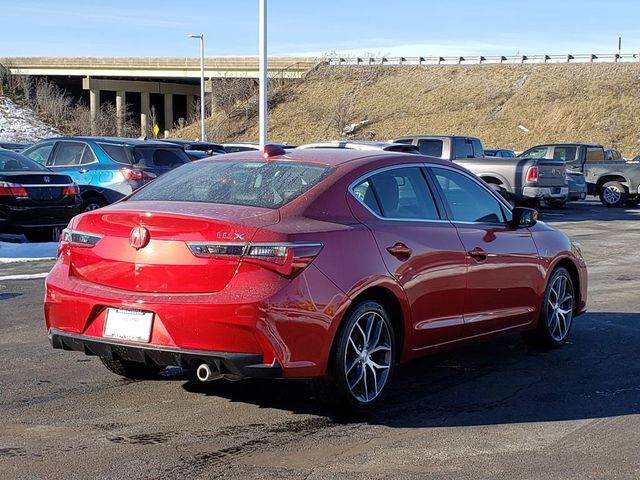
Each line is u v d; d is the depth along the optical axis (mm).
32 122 74688
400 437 5109
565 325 7586
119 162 15992
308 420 5406
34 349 7176
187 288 4988
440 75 77000
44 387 6055
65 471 4449
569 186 25016
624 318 8898
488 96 71312
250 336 4852
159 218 5070
